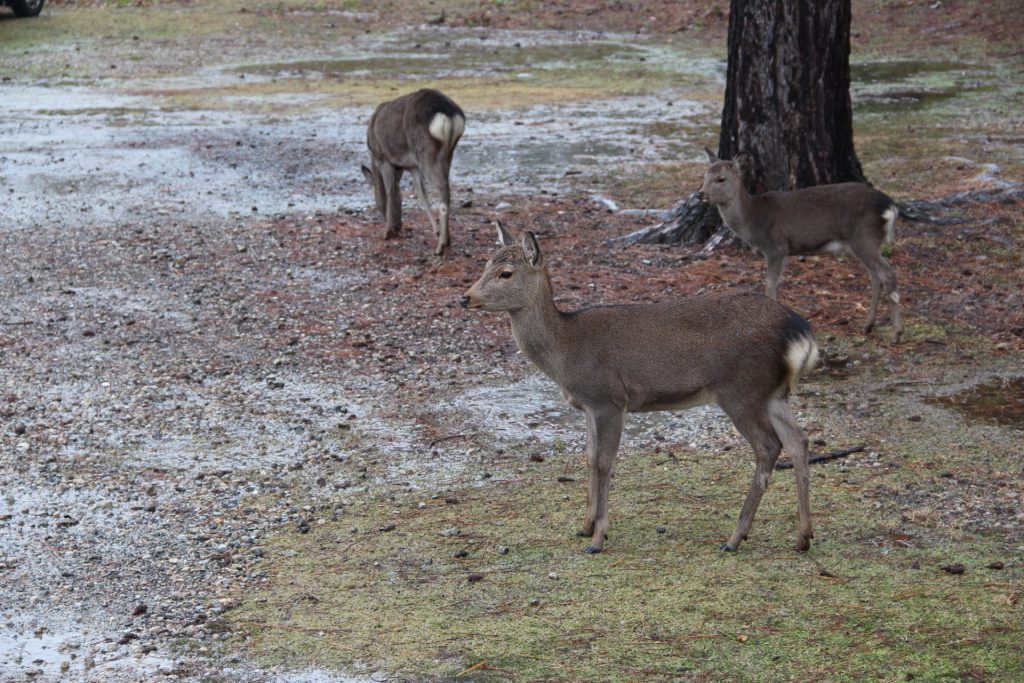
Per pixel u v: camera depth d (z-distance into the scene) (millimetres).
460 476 10094
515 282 8516
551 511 9328
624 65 34844
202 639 7555
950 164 21406
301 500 9648
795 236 13484
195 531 9102
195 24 41531
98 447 10727
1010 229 17312
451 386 12203
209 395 11953
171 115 28250
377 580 8266
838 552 8438
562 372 8633
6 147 24500
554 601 7883
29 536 9047
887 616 7492
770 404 8375
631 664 7082
